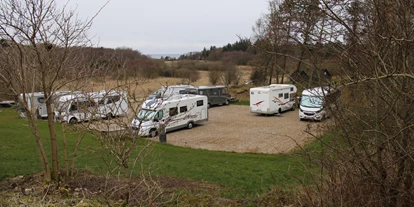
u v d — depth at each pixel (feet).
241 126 77.97
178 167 35.01
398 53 12.30
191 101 74.64
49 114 23.63
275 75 124.36
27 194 21.89
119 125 18.63
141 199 20.53
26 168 29.73
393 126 13.83
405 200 14.47
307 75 15.39
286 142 59.82
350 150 14.73
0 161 32.50
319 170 18.16
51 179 24.20
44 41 20.86
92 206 19.83
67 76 23.41
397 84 13.23
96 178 25.72
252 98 93.20
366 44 12.99
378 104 14.02
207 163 39.09
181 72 163.84
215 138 65.05
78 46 23.91
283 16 14.84
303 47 14.14
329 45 13.75
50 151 39.81
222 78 156.97
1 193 21.94
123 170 30.53
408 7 11.55
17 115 67.92
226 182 29.58
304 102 81.56
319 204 15.64
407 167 14.20
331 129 15.37
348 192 15.07
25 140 46.52
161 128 24.36
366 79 12.30
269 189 27.12
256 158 44.32
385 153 14.51
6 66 20.71
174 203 22.18
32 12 21.21
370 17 12.88
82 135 29.50
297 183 24.77
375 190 14.84
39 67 22.30
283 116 91.81
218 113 100.78
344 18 13.38
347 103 14.74
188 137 66.23
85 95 20.88
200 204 22.29
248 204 22.49
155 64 132.26
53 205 19.54
